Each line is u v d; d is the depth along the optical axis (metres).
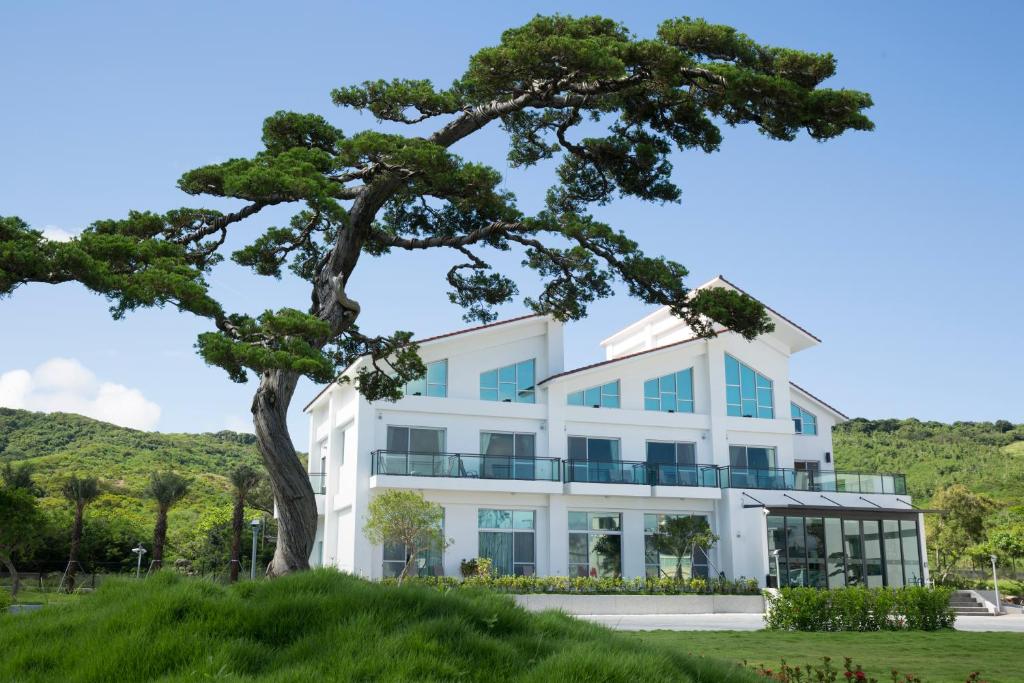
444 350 32.12
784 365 36.78
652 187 14.81
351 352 15.36
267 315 10.84
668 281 13.11
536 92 13.37
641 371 34.72
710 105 13.01
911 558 33.59
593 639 8.59
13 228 10.55
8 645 7.80
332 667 6.88
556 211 15.70
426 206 15.70
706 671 8.49
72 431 90.44
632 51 12.25
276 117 14.26
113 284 10.52
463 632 7.77
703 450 34.75
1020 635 19.62
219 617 7.87
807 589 20.95
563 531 31.75
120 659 7.13
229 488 75.75
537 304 15.57
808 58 12.20
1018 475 70.56
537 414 32.66
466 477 30.39
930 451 81.31
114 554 47.78
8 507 29.73
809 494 34.38
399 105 13.70
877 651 15.61
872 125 12.14
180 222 13.54
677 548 31.34
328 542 33.03
